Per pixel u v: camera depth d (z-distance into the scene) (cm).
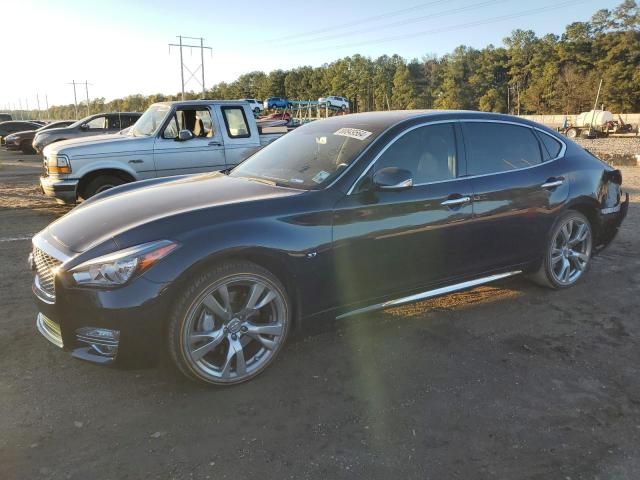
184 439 267
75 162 766
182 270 284
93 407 294
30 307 434
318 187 346
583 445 265
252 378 322
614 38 9275
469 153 407
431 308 442
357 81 12962
